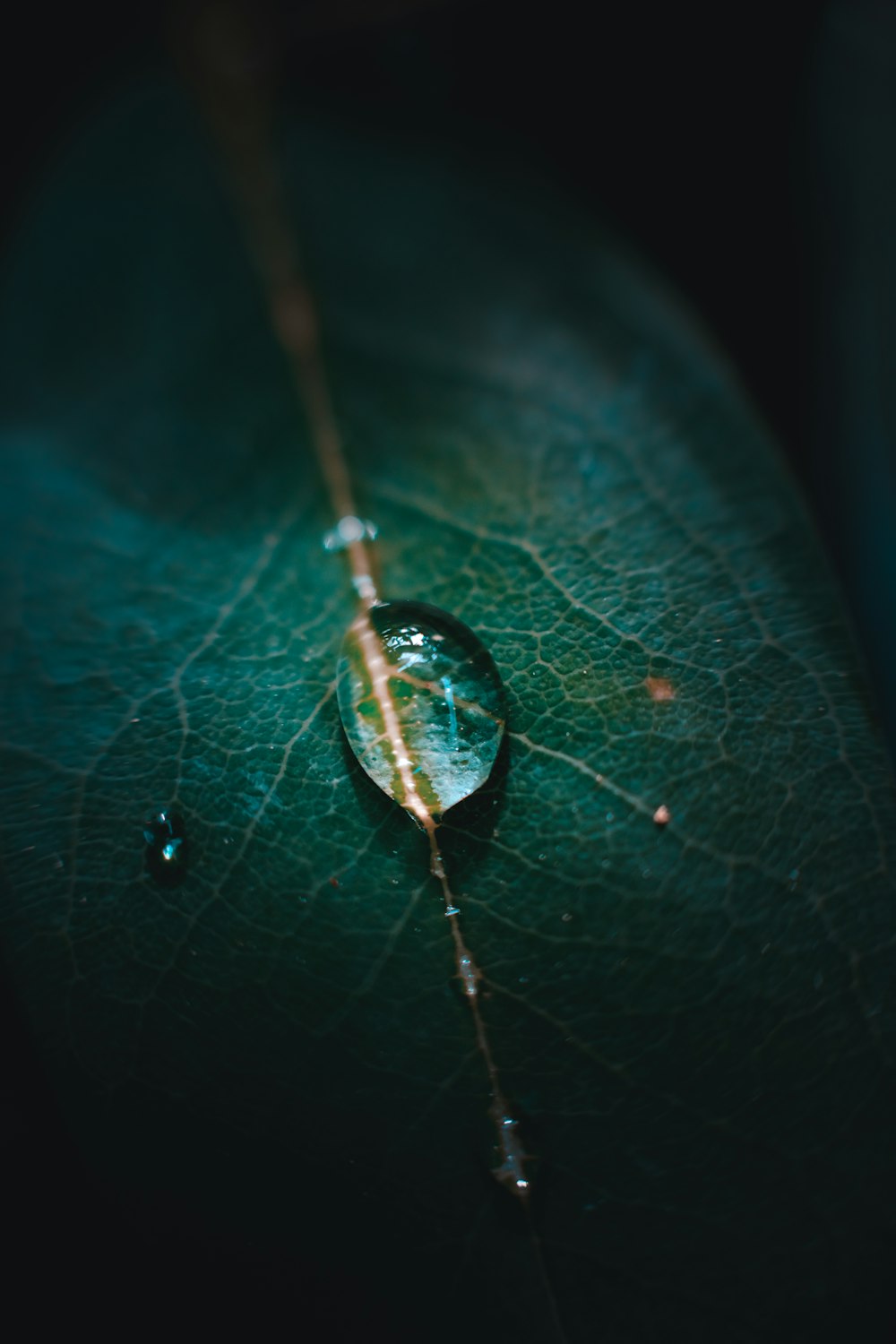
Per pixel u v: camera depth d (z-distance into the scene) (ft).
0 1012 0.22
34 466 0.26
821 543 0.23
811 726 0.21
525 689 0.22
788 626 0.22
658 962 0.20
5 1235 0.21
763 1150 0.20
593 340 0.27
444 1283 0.19
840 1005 0.20
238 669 0.22
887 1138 0.20
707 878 0.20
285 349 0.27
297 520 0.24
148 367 0.27
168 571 0.24
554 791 0.21
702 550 0.23
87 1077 0.20
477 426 0.26
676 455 0.25
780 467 0.25
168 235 0.29
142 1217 0.20
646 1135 0.20
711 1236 0.19
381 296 0.28
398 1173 0.20
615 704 0.21
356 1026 0.20
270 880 0.21
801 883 0.20
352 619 0.23
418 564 0.23
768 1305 0.19
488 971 0.20
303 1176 0.20
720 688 0.22
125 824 0.21
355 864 0.21
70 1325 0.20
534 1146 0.20
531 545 0.23
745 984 0.20
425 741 0.21
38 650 0.23
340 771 0.21
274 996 0.20
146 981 0.20
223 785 0.21
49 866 0.21
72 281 0.29
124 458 0.26
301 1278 0.20
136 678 0.23
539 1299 0.19
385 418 0.26
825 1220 0.19
